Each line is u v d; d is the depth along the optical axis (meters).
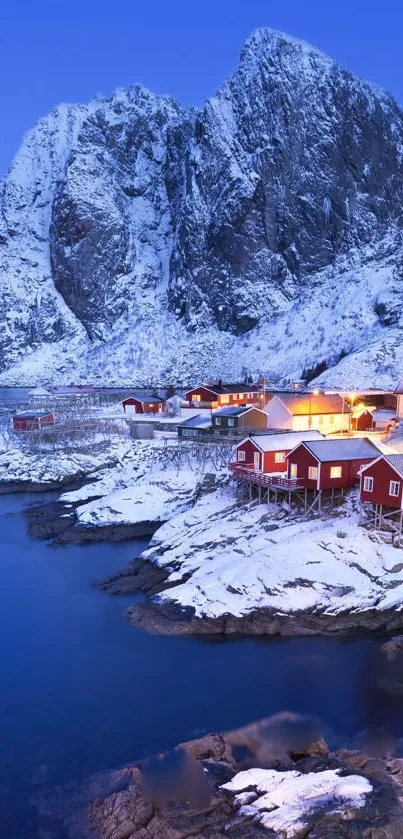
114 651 32.59
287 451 50.47
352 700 27.72
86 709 27.23
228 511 48.47
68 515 56.62
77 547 49.16
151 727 25.83
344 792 19.72
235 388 97.75
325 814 18.64
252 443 50.84
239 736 25.05
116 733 25.47
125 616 36.56
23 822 20.80
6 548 49.03
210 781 21.70
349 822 18.28
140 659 31.77
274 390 122.50
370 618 34.56
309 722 26.03
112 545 49.47
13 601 38.94
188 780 21.81
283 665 31.00
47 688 29.00
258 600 35.56
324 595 35.47
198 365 169.50
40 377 183.38
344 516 43.19
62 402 114.62
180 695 28.30
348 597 35.31
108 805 20.95
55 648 32.91
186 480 58.81
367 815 18.53
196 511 49.38
